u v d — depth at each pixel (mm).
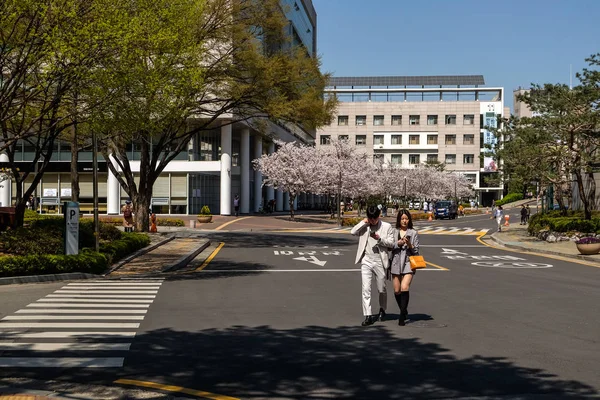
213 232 39312
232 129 60906
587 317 10484
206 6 26219
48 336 8711
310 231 42375
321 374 6809
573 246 27688
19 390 6055
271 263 20688
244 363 7285
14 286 14250
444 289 14164
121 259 20062
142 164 31266
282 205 81938
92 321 9906
